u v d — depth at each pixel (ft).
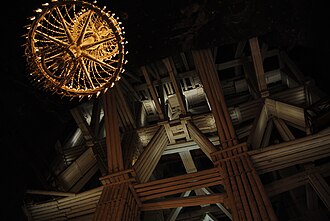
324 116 28.50
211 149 30.99
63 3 15.81
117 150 31.48
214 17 31.37
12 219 30.30
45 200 35.65
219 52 47.50
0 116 30.73
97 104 41.42
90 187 44.88
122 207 27.25
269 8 30.76
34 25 15.98
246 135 39.96
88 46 16.53
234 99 48.49
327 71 34.58
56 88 17.53
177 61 43.55
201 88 46.50
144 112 45.78
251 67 43.27
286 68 45.21
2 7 28.71
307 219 30.32
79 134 46.39
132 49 33.32
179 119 37.06
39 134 35.32
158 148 36.01
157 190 29.50
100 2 29.99
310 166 30.07
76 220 32.58
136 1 29.73
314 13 29.58
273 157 29.01
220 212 43.86
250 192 25.32
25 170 33.40
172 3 30.09
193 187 29.07
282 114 35.78
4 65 30.94
